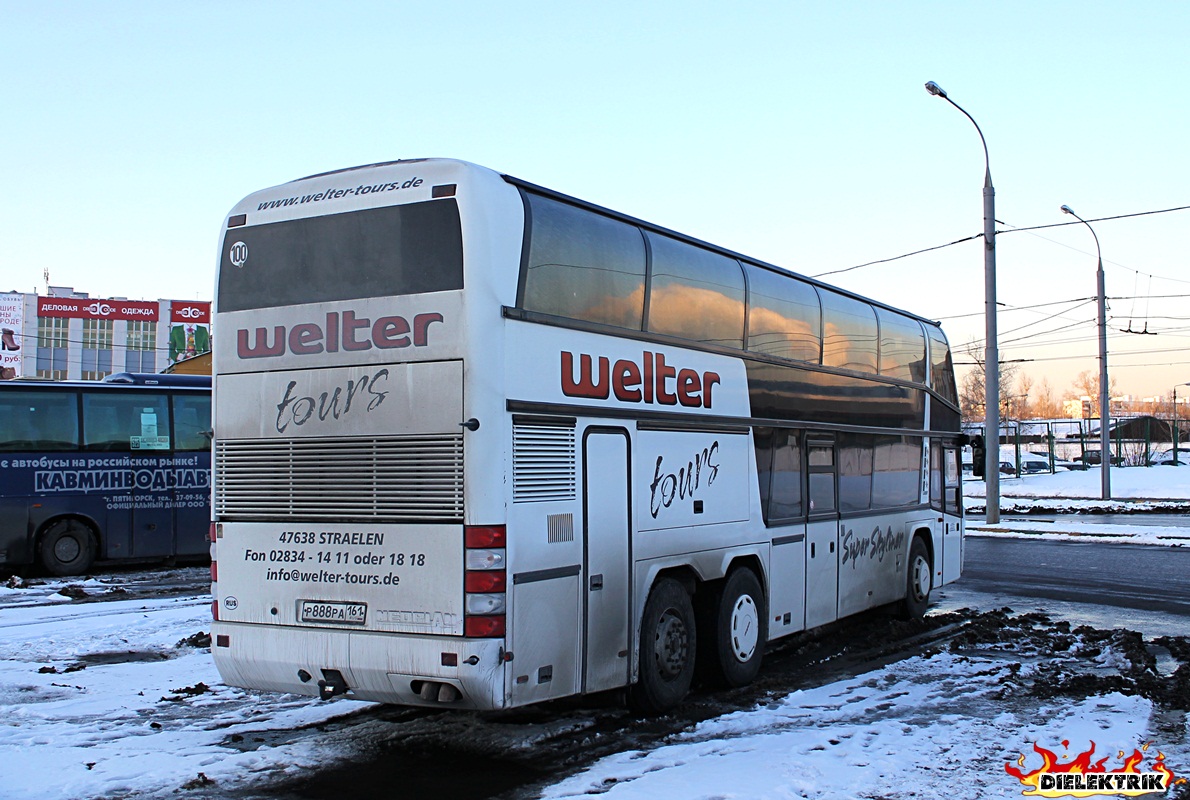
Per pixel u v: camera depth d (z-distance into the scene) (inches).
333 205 283.0
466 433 258.2
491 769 268.8
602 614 294.7
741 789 246.5
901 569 509.4
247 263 294.4
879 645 459.5
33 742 291.7
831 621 435.2
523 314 271.4
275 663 279.6
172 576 713.0
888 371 505.4
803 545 413.1
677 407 335.0
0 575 724.7
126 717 321.4
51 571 701.9
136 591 629.6
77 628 483.2
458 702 257.3
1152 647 450.9
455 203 266.8
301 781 259.1
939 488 564.4
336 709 330.3
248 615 286.7
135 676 380.5
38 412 708.0
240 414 291.3
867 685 368.8
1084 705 332.5
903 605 518.0
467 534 256.8
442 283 264.8
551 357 281.0
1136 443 2586.1
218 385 295.1
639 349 319.0
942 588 657.6
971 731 299.9
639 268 323.0
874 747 282.7
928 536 547.2
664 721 317.1
